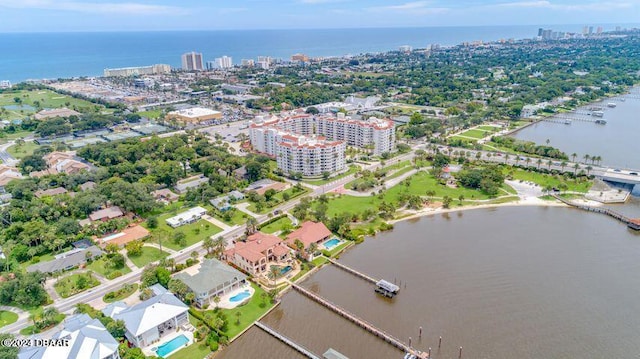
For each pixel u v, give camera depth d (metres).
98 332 143.38
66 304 176.25
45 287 189.38
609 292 184.00
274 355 152.38
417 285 190.88
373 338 160.75
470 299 180.38
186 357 149.00
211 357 149.75
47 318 160.62
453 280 194.00
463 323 166.12
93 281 190.88
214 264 191.25
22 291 173.75
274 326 167.62
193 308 172.50
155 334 155.50
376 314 172.75
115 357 139.38
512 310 172.88
